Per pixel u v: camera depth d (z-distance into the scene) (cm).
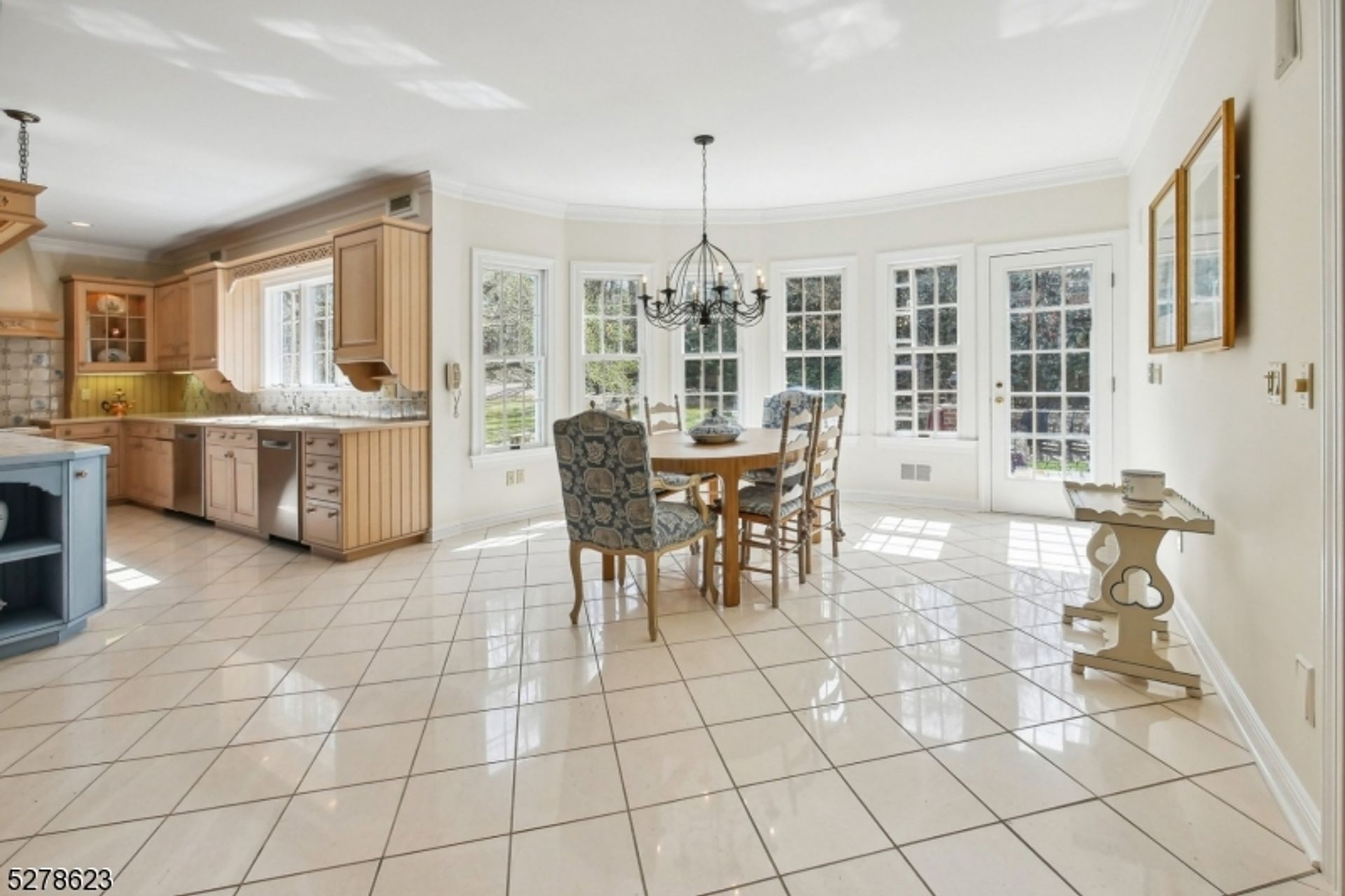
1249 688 197
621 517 281
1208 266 229
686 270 542
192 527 507
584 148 399
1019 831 158
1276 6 173
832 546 418
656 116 355
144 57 285
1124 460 450
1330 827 139
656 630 281
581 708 221
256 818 166
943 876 144
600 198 510
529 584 359
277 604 328
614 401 552
